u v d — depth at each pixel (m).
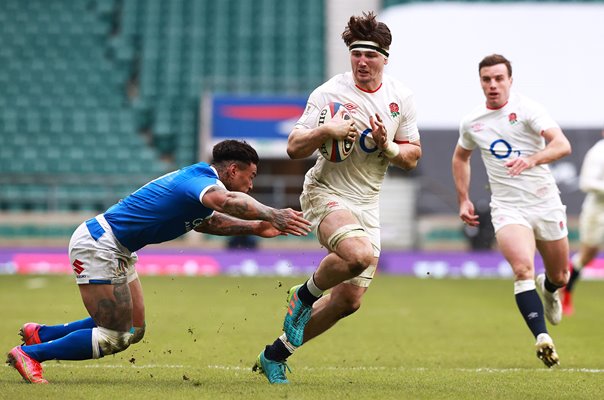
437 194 95.25
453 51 106.19
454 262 87.75
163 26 115.31
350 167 26.34
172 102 107.94
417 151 26.69
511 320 48.53
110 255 24.67
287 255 86.44
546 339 29.11
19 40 112.38
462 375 28.84
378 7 117.50
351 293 26.58
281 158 95.69
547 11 109.81
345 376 28.33
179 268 86.06
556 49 107.19
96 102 107.12
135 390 23.88
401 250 93.31
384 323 46.84
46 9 115.75
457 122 100.12
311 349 36.59
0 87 107.62
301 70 112.62
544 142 33.41
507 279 81.44
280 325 45.22
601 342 39.22
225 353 34.50
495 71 32.84
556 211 33.06
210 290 66.81
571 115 102.88
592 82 105.25
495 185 33.69
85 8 116.69
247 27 115.75
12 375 26.84
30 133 103.50
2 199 94.25
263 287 69.50
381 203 95.50
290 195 95.44
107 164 101.19
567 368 31.16
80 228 25.02
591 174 51.00
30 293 61.25
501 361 33.25
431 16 108.88
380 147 25.27
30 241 92.94
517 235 32.31
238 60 112.62
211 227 25.83
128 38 114.38
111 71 110.62
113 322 24.77
